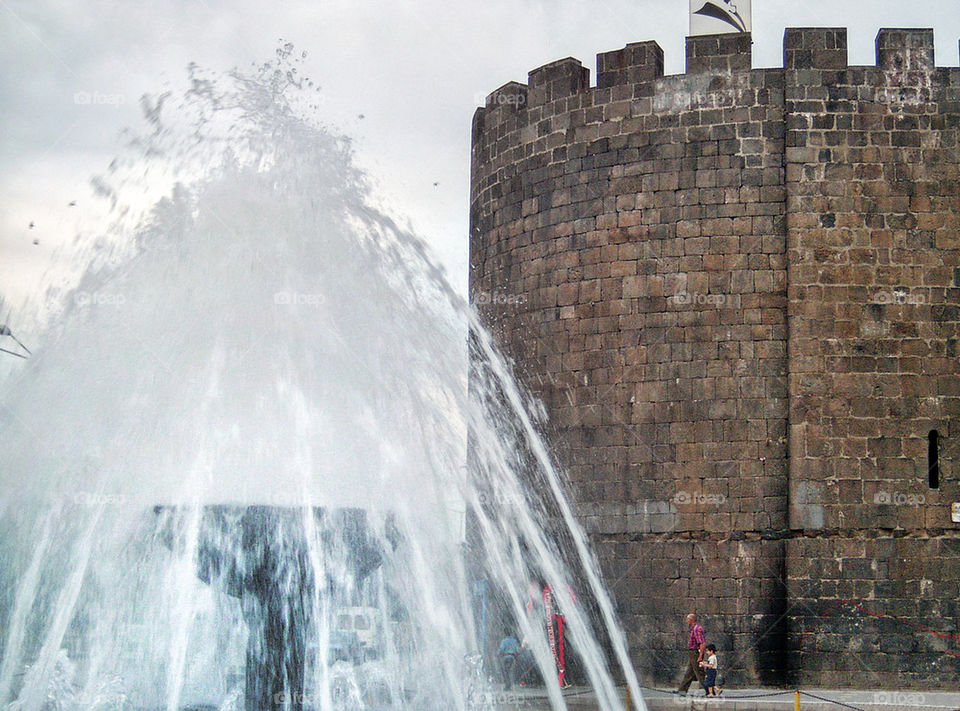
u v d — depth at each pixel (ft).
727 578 73.20
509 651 70.64
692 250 76.13
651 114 78.07
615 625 75.72
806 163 74.43
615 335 78.02
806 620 71.36
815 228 74.08
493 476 80.12
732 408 74.28
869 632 70.95
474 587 72.33
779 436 73.41
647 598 75.00
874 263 73.61
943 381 72.69
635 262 77.66
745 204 75.36
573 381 79.61
